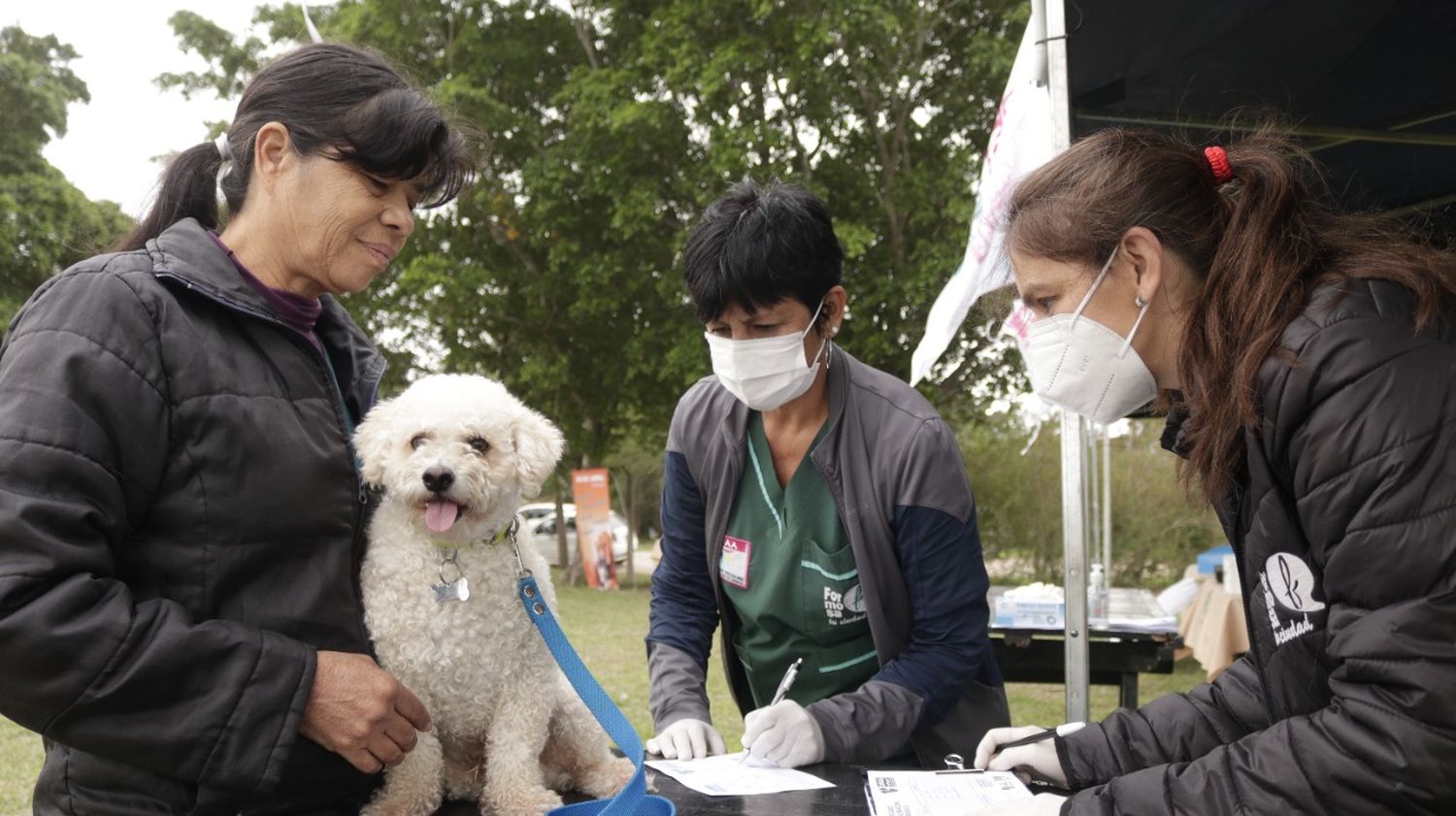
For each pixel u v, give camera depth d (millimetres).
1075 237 1264
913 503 1803
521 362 15211
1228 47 2664
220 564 1204
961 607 1838
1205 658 6574
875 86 12117
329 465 1317
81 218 15297
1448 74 2570
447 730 1420
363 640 1337
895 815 1329
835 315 1901
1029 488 12242
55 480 1076
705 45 12102
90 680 1072
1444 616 961
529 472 1542
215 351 1236
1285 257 1141
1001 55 11219
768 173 11680
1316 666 1119
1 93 15836
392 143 1294
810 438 1927
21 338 1154
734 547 1967
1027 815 1216
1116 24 2646
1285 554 1132
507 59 13680
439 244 14164
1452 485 971
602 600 13539
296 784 1263
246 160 1327
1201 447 1194
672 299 12695
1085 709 2969
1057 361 1328
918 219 11664
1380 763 986
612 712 1342
